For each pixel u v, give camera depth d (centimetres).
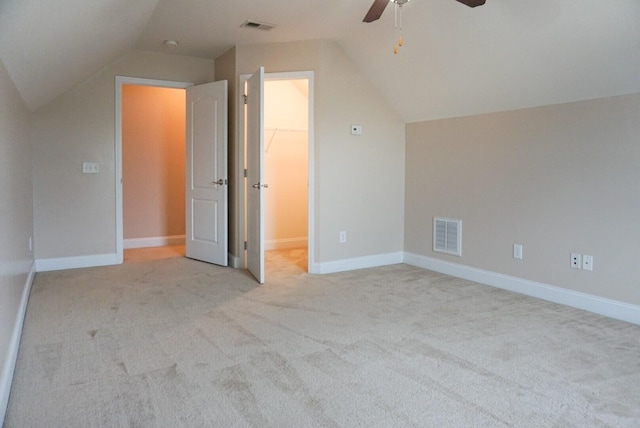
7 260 227
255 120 402
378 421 176
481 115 394
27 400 189
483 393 199
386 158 468
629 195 295
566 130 329
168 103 586
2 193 216
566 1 257
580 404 190
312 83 421
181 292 359
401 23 347
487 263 396
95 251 455
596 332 276
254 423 174
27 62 258
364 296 353
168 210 595
